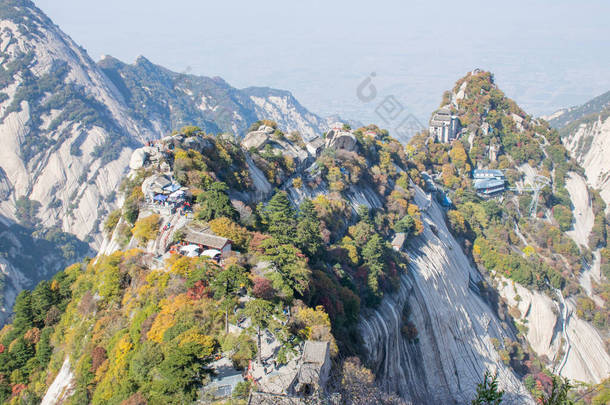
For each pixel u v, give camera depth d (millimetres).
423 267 131750
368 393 52719
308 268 81625
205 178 94812
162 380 53562
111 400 56812
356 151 155250
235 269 65062
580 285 183375
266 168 122312
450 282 138125
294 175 130750
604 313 171000
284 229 93125
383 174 156625
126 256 79625
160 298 67938
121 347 62531
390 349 97125
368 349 85312
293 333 61312
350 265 107938
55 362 75750
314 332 62469
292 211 98688
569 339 158625
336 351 61438
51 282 91500
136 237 82125
